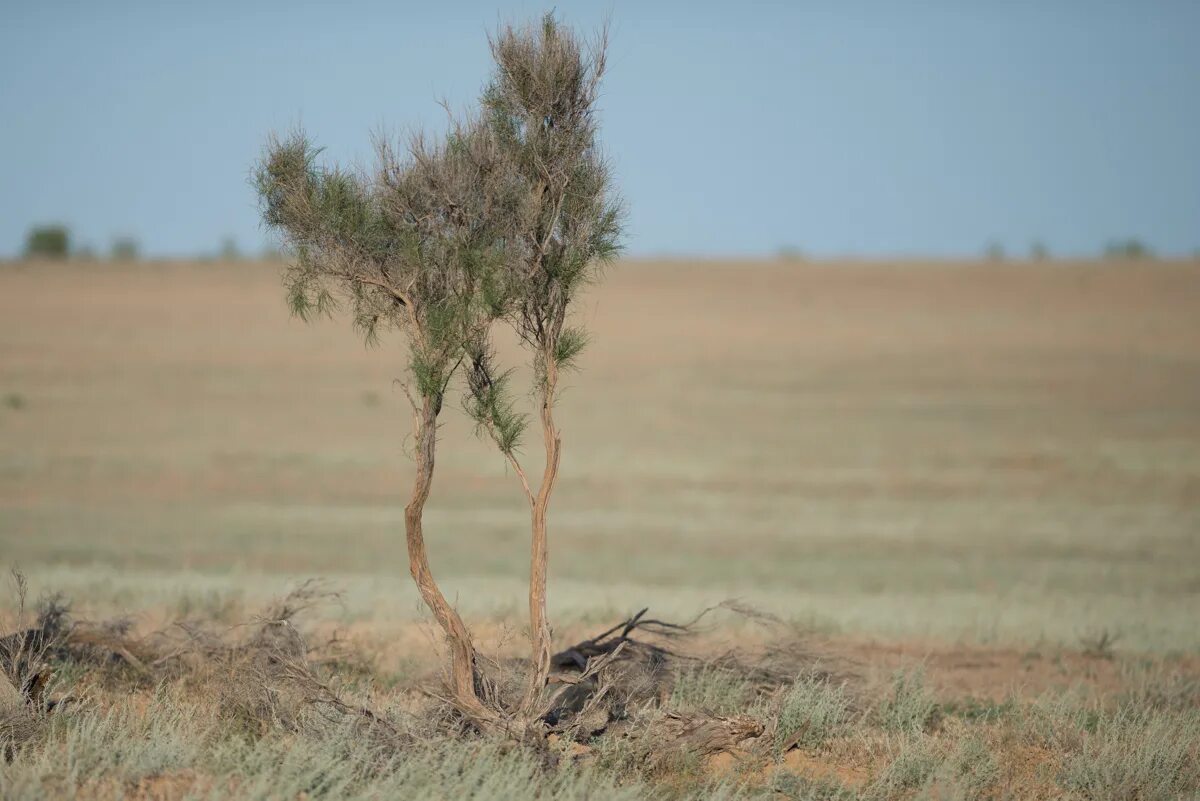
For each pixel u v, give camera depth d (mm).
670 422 174750
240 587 66375
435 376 31531
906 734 35688
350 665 42688
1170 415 179875
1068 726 36469
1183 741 34125
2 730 31219
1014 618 64250
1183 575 90688
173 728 31719
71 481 131875
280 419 173250
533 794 28328
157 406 179125
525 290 32094
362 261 32344
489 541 105500
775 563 96500
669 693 38688
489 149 31938
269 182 32375
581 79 32625
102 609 55531
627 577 87438
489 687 34344
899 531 112312
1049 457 151625
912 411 183750
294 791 27750
